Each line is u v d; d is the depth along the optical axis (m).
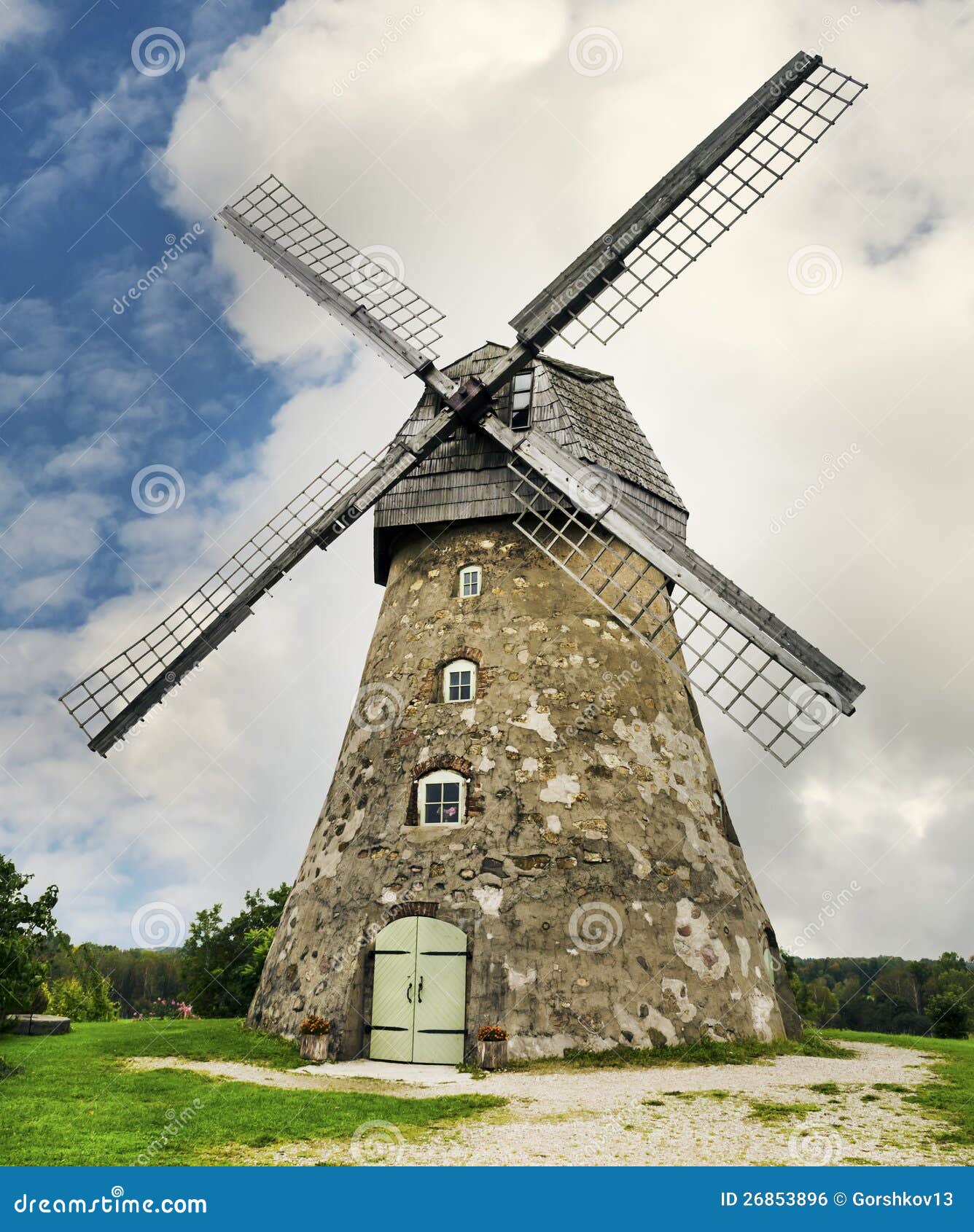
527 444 17.50
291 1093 10.79
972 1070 12.90
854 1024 44.19
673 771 16.58
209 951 31.27
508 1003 13.71
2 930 16.06
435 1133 9.14
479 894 14.60
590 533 17.25
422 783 15.92
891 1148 8.61
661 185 17.64
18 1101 10.03
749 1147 8.67
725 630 15.66
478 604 17.58
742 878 16.70
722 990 14.60
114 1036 15.72
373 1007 14.38
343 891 15.55
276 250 19.89
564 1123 9.54
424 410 19.08
